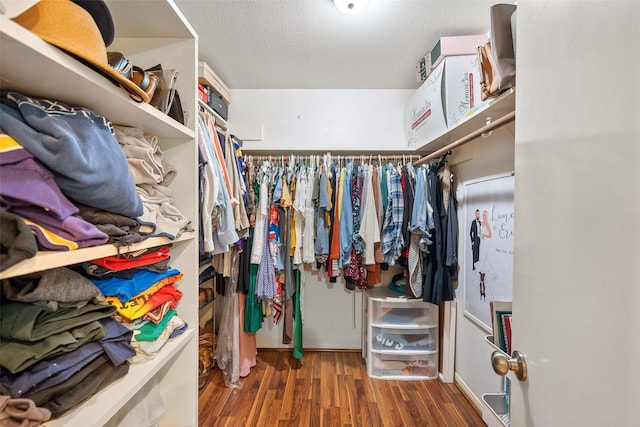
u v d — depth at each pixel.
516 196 0.64
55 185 0.46
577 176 0.46
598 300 0.41
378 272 1.98
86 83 0.49
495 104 1.15
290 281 2.01
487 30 1.52
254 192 1.90
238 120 2.23
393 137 2.22
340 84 2.14
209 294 2.04
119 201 0.55
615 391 0.38
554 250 0.51
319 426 1.50
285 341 2.10
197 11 1.36
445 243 1.79
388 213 1.83
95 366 0.54
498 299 1.46
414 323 1.98
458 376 1.88
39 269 0.39
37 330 0.45
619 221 0.38
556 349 0.50
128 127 0.75
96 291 0.55
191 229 0.85
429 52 1.71
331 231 1.94
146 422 0.74
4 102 0.46
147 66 0.88
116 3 0.71
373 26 1.48
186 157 0.88
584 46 0.45
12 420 0.39
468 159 1.73
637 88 0.36
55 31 0.43
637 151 0.36
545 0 0.54
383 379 1.96
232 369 1.89
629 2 0.37
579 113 0.46
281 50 1.70
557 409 0.50
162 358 0.69
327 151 2.23
